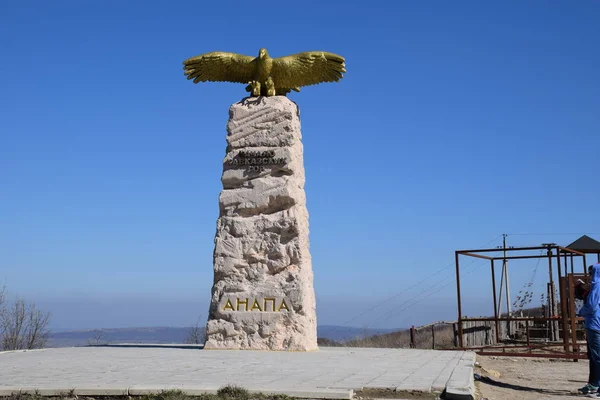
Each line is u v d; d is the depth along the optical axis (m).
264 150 20.47
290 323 19.20
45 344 28.03
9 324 27.55
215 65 21.30
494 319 23.30
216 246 20.19
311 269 20.72
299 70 21.00
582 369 16.84
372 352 19.09
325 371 12.91
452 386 10.44
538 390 12.62
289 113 20.59
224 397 9.38
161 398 9.43
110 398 9.91
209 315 19.83
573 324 18.92
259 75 21.12
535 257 22.92
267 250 19.88
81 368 13.36
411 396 10.12
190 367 13.63
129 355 17.08
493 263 23.98
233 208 20.41
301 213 20.38
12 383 10.72
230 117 20.95
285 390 9.88
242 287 19.70
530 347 19.75
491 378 14.37
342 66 20.91
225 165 20.69
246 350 19.00
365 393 10.21
